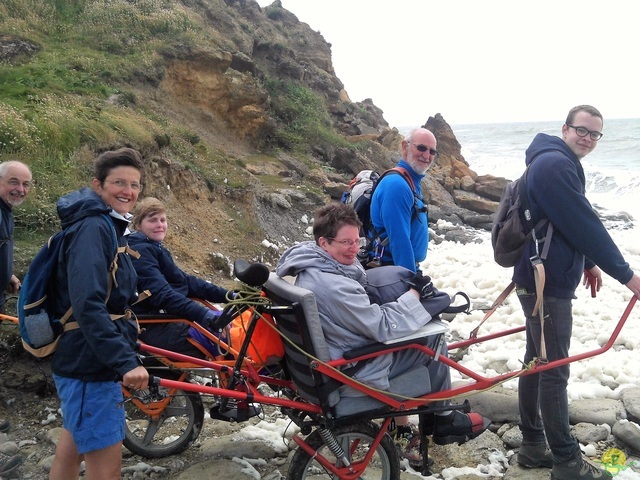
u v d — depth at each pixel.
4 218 4.67
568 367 3.74
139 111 12.89
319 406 3.35
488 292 8.67
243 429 4.52
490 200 17.70
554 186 3.54
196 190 10.39
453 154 22.06
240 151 15.84
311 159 17.30
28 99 10.17
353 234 3.45
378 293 3.45
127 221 3.02
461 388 3.48
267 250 10.48
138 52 15.47
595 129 3.64
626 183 24.17
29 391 4.89
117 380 2.93
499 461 4.21
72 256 2.78
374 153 19.14
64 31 15.95
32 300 2.88
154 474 4.00
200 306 4.00
